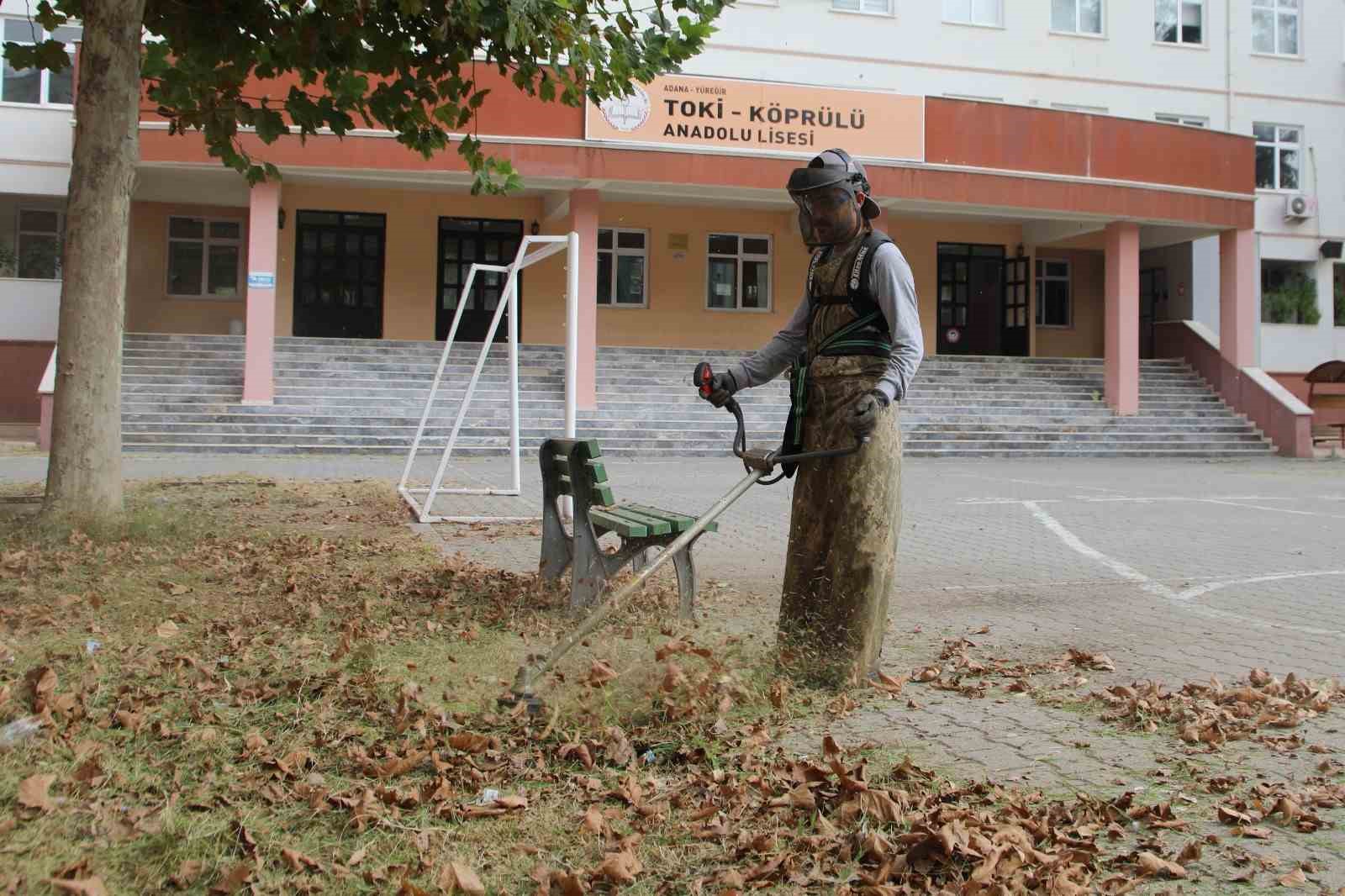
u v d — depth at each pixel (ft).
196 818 10.44
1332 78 101.45
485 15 27.96
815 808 10.82
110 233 27.96
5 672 14.82
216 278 82.58
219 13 30.55
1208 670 17.39
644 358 79.25
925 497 46.24
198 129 32.99
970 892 9.16
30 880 9.04
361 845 10.05
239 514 32.96
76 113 28.07
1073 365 87.15
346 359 72.23
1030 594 23.97
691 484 48.62
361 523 32.01
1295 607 22.85
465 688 14.61
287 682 14.64
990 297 95.50
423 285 83.56
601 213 86.28
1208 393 86.28
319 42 30.30
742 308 89.25
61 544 25.17
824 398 15.07
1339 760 12.86
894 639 19.21
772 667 15.26
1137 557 29.71
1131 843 10.43
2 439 70.44
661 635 16.87
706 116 71.26
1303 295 98.43
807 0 90.02
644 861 9.80
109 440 27.89
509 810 10.84
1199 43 99.19
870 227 15.17
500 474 51.34
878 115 74.23
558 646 13.61
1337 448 81.97
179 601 19.85
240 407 65.31
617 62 30.35
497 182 36.81
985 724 14.07
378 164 67.36
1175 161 81.30
